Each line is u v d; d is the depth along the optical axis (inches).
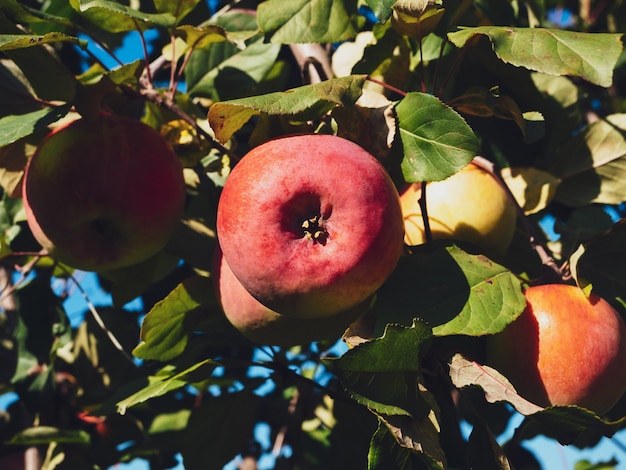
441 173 11.7
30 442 16.7
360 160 11.0
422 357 11.2
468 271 11.8
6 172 14.8
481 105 13.3
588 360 11.6
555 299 11.9
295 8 14.3
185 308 13.1
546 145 16.1
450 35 12.7
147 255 13.3
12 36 12.7
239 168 11.1
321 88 11.7
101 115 12.7
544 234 15.4
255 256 10.8
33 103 15.0
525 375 11.8
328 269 10.8
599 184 15.4
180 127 14.5
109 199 12.4
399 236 11.1
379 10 12.5
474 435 11.8
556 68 11.8
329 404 16.7
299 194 10.8
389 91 15.3
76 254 12.9
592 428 10.7
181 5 14.3
